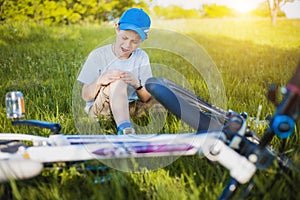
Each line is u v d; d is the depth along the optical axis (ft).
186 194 6.68
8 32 21.61
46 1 25.13
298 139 8.46
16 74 14.56
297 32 24.93
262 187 6.32
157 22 27.20
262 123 9.03
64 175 7.03
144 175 7.30
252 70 15.93
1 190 6.64
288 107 5.49
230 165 6.14
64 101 11.29
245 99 11.78
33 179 7.05
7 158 6.51
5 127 9.40
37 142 7.11
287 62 17.10
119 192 6.40
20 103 7.35
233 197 6.41
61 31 23.44
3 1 24.12
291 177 6.76
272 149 7.51
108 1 27.73
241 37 24.40
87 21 27.35
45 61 16.25
